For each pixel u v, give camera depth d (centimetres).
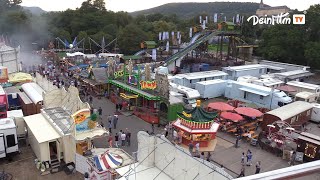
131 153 2780
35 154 2634
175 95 4062
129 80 4347
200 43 7244
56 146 2542
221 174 1453
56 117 2825
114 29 11650
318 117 3953
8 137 2477
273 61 8188
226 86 5050
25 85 3988
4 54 5131
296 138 2992
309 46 7294
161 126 3588
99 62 6850
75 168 2430
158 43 10719
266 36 8669
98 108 4156
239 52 9131
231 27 7444
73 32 12088
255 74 6456
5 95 2931
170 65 6769
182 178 1723
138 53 8838
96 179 2097
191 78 5075
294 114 3538
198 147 2706
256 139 3161
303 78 6481
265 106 4466
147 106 3909
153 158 1948
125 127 3500
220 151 2986
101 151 2527
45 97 3102
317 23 7588
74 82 5200
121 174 1898
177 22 15450
